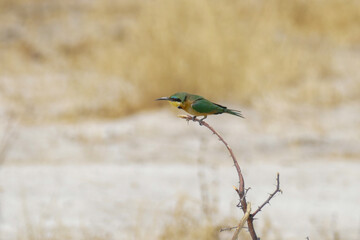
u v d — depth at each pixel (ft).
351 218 30.25
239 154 41.78
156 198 31.81
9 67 62.59
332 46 71.72
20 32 70.18
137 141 43.34
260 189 34.32
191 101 16.93
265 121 48.75
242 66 54.65
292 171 37.93
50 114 50.37
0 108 50.72
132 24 67.72
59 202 31.07
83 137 43.73
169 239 26.45
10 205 30.25
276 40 66.49
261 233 27.55
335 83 59.72
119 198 31.78
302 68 61.26
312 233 28.14
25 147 40.86
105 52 64.34
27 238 26.35
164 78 53.21
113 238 26.73
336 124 48.93
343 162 40.40
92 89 55.36
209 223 26.84
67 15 73.87
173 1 57.93
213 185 34.27
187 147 42.57
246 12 68.08
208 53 53.88
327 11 79.25
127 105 52.29
